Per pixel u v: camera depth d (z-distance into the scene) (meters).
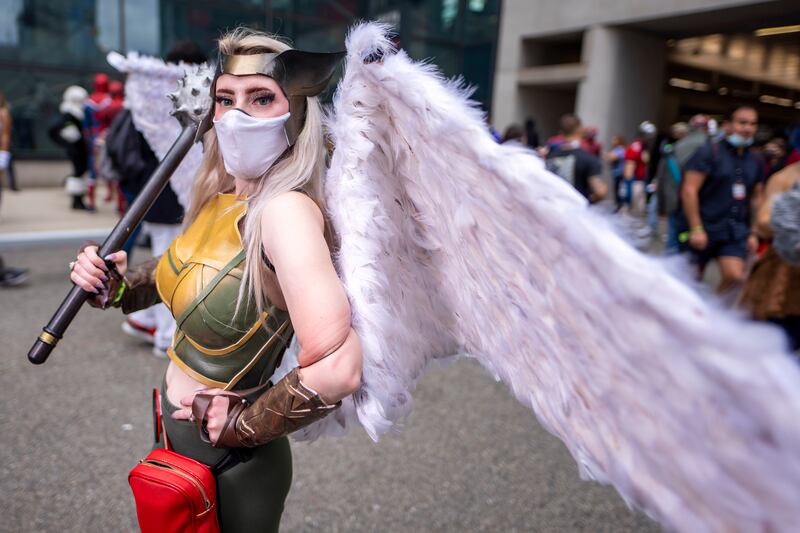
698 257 4.11
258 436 0.98
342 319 0.92
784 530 0.49
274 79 1.02
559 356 0.76
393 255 1.05
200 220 1.19
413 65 0.87
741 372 0.46
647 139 10.29
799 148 5.29
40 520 2.15
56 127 8.48
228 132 1.04
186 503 1.08
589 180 5.02
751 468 0.49
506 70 17.45
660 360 0.55
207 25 12.10
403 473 2.58
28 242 6.50
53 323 1.19
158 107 2.82
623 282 0.55
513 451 2.81
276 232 0.97
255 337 1.11
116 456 2.58
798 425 0.44
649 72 15.88
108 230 7.19
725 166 3.88
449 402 3.32
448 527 2.24
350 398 1.14
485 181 0.75
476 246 0.88
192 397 1.10
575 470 2.67
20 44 10.73
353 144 0.97
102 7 11.27
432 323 1.16
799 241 2.62
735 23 14.02
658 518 0.63
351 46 0.92
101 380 3.31
